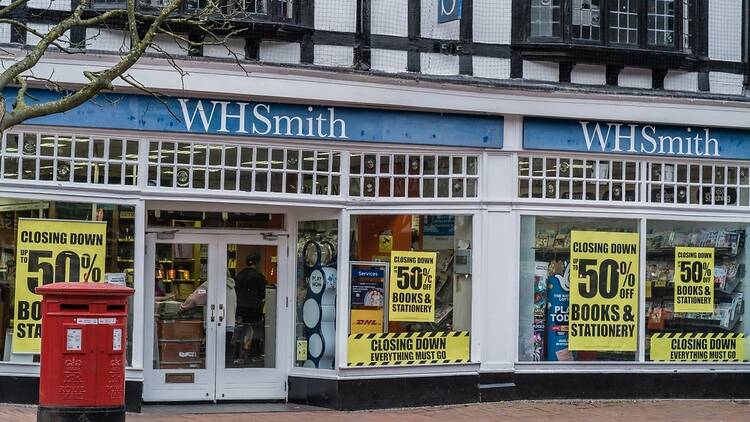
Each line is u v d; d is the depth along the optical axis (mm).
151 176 13656
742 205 16359
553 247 15500
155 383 14258
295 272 14891
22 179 13180
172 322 14383
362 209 14594
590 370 15547
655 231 16000
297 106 14180
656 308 15984
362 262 14633
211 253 14586
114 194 13453
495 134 15094
